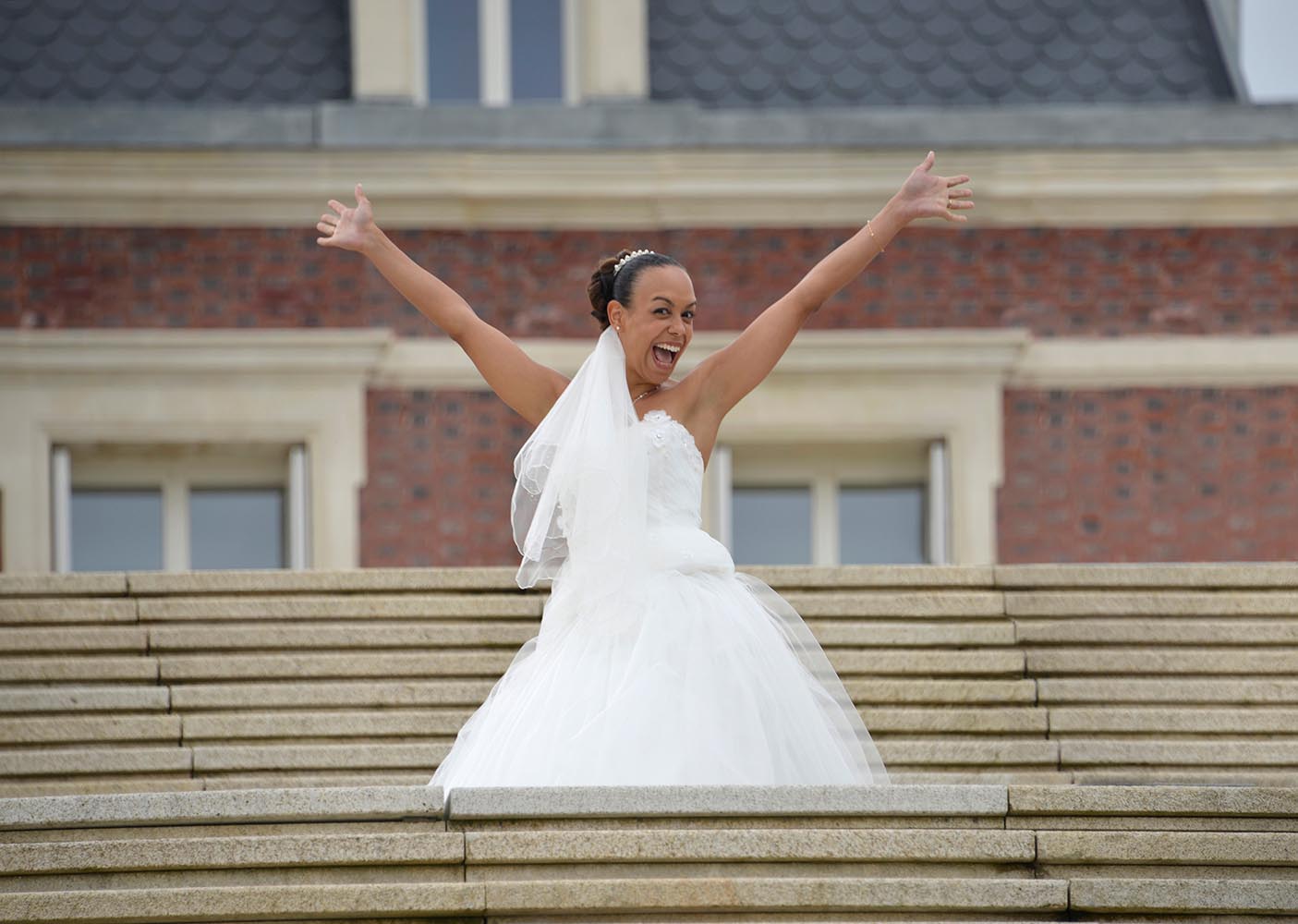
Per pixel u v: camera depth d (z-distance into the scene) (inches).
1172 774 758.5
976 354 1386.6
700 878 521.3
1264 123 1423.5
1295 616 827.4
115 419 1363.2
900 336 1384.1
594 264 1393.9
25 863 522.0
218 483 1397.6
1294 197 1401.3
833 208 1397.6
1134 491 1396.4
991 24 1498.5
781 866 526.3
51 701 791.7
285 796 539.2
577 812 529.7
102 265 1373.0
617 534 565.3
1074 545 1391.5
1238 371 1400.1
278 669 809.5
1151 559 1392.7
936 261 1400.1
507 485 1378.0
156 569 1389.0
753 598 588.7
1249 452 1400.1
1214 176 1400.1
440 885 511.5
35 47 1441.9
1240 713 780.6
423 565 1368.1
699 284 1393.9
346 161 1374.3
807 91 1469.0
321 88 1451.8
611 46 1427.2
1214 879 529.0
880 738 782.5
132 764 767.7
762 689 568.4
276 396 1368.1
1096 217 1405.0
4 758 762.8
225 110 1382.9
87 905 508.1
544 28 1470.2
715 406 590.2
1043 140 1417.3
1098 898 513.0
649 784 536.4
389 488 1370.6
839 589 846.5
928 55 1487.5
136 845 523.8
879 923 511.2
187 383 1368.1
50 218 1371.8
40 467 1358.3
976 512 1382.9
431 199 1384.1
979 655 807.7
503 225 1393.9
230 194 1373.0
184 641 820.0
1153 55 1497.3
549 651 581.0
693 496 585.3
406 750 778.2
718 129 1407.5
